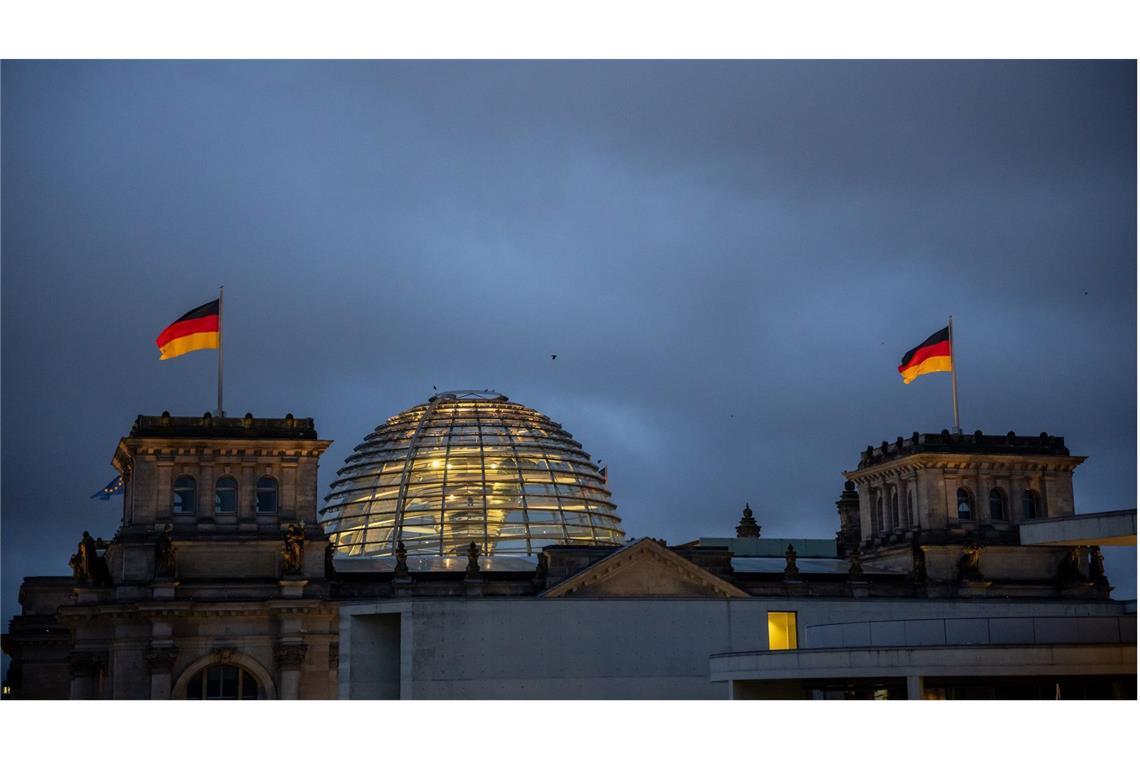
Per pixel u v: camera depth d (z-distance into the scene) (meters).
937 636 107.88
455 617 139.50
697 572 181.62
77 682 176.00
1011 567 199.38
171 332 179.12
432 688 137.62
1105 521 104.19
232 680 175.50
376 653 142.62
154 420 178.25
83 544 177.75
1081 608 172.38
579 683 141.25
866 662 105.69
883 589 193.75
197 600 174.25
